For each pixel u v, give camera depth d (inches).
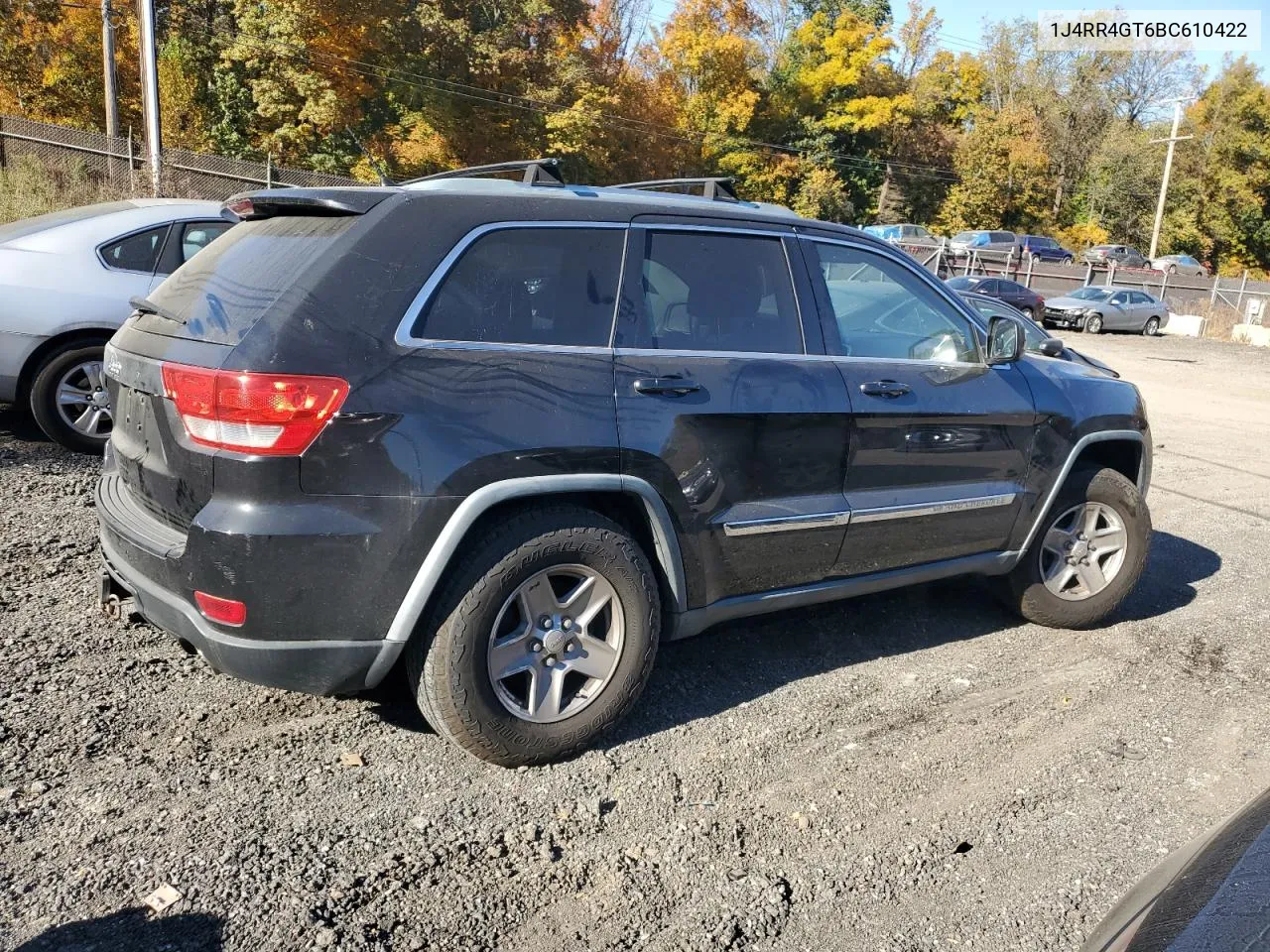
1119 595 189.3
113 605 131.6
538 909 100.9
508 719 122.2
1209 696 164.6
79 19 1210.6
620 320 131.0
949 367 163.9
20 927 92.4
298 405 106.8
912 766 135.3
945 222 2299.5
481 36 1358.3
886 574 160.4
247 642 110.3
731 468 136.9
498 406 117.9
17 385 245.0
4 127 765.9
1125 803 129.5
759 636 177.2
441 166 1327.5
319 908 97.8
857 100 2092.8
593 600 127.6
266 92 1190.3
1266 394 729.0
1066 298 1283.2
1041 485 176.2
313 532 108.2
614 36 1796.3
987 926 103.5
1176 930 64.0
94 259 249.0
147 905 96.4
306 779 120.6
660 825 117.3
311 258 115.4
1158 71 2600.9
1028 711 154.6
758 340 144.2
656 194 143.7
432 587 114.0
